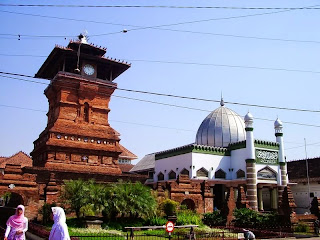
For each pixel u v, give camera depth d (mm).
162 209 28391
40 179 29875
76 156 33406
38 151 35188
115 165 35469
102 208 24031
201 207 34219
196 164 39688
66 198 25188
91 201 24156
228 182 41312
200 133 47594
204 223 31000
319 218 31531
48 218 25219
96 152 34531
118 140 36219
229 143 43625
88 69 36875
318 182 44625
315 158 47938
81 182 25719
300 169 49344
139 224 26062
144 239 19328
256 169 40250
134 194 26234
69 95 35312
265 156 41688
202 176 40031
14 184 26750
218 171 41469
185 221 26734
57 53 35406
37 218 26938
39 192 28734
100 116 36531
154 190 31531
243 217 28500
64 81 34875
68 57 35969
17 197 28234
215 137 45594
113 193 25547
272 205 42781
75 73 36719
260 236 26141
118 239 18531
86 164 33688
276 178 42344
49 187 28031
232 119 46906
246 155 40188
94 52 37625
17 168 27328
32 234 19672
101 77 40094
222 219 30203
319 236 26312
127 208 25406
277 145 43312
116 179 33500
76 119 34875
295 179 47438
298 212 46438
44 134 34781
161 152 45969
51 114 37594
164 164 44906
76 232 19891
